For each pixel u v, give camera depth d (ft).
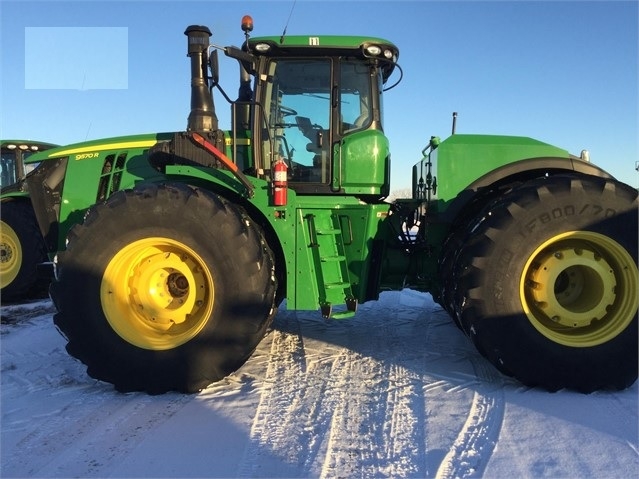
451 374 11.82
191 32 12.75
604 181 10.68
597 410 9.67
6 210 22.90
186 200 10.96
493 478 7.47
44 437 9.00
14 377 12.23
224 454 8.27
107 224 11.09
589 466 7.71
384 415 9.66
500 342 10.61
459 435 8.79
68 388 11.44
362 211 12.10
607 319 10.92
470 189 11.88
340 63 13.05
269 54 12.92
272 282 11.29
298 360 13.01
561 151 12.09
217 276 10.89
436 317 17.89
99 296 11.06
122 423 9.51
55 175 17.65
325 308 11.94
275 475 7.65
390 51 13.03
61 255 11.25
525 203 10.55
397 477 7.56
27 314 19.70
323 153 13.07
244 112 13.70
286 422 9.41
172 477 7.65
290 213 11.83
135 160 15.62
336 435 8.90
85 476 7.73
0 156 29.32
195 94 12.93
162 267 11.43
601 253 11.07
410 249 13.97
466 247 10.91
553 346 10.57
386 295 22.43
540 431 8.83
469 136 12.29
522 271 10.62
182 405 10.32
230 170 11.87
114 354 10.98
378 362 12.77
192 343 10.93
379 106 13.41
